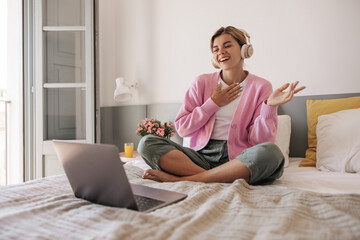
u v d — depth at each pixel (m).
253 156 1.08
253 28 2.20
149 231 0.55
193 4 2.44
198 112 1.43
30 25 2.32
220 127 1.45
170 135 2.25
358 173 1.35
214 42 1.48
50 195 0.87
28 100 2.31
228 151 1.36
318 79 1.98
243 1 2.24
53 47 2.38
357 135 1.43
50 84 2.32
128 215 0.63
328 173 1.36
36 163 2.29
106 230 0.55
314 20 1.99
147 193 0.88
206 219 0.65
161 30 2.57
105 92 2.84
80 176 0.78
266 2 2.15
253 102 1.42
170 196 0.84
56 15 2.39
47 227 0.59
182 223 0.62
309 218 0.68
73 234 0.55
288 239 0.53
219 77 1.57
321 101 1.83
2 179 3.08
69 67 2.39
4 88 3.17
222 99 1.40
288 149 1.87
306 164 1.67
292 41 2.06
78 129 2.39
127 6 2.73
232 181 1.10
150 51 2.62
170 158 1.20
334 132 1.52
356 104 1.69
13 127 2.85
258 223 0.64
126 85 2.58
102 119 2.84
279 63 2.10
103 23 2.84
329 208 0.72
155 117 2.54
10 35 2.77
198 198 0.81
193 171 1.19
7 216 0.63
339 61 1.92
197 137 1.51
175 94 2.51
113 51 2.80
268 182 1.14
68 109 2.38
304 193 0.84
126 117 2.69
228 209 0.73
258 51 2.17
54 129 2.38
